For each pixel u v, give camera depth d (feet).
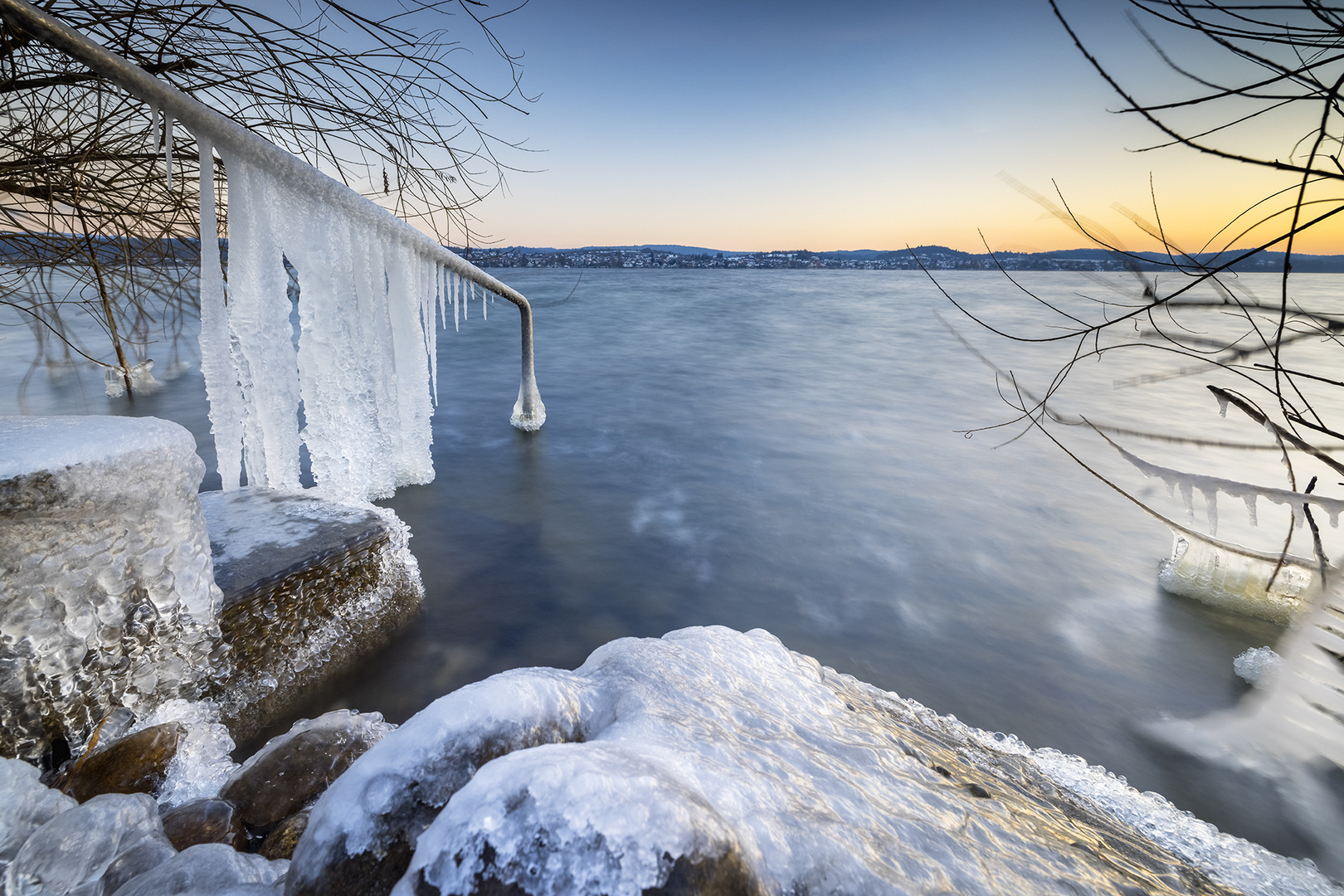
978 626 16.20
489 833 2.86
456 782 3.59
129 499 7.23
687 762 3.87
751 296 152.46
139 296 11.21
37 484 6.44
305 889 3.19
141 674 7.65
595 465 28.89
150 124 9.61
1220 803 10.46
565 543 20.12
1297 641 11.12
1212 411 41.98
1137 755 11.75
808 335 80.84
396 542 12.82
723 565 19.25
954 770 6.37
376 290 16.75
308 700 10.27
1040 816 6.01
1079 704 13.21
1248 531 20.93
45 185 9.39
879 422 38.37
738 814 3.59
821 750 5.26
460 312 99.96
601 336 77.20
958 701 13.33
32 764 6.66
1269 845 9.64
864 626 16.12
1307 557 18.20
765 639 7.76
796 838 3.59
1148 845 6.81
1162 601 17.34
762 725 5.19
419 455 23.53
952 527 22.59
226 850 4.08
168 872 3.77
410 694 11.68
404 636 12.85
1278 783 10.75
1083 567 19.45
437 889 2.75
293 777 6.09
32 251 9.87
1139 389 49.42
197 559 8.12
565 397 43.73
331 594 10.86
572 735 4.33
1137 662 14.61
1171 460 29.25
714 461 30.12
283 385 13.06
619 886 2.69
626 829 2.85
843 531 22.08
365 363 17.46
